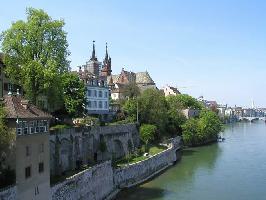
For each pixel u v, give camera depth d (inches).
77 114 3673.7
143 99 4874.5
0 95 2881.4
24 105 2068.2
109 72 7603.4
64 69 2945.4
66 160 2795.3
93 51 6673.2
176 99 7386.8
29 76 2657.5
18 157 1889.8
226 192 3063.5
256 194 3002.0
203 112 7204.7
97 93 4832.7
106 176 2918.3
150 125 4566.9
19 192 1878.7
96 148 3334.2
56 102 2906.0
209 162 4473.4
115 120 4849.9
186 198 2886.3
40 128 2116.1
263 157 4864.7
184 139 5826.8
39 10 2792.8
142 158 3816.4
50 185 2183.8
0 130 1850.4
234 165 4266.7
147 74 7844.5
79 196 2471.7
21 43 2743.6
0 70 2891.2
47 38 2802.7
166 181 3472.0
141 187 3248.0
